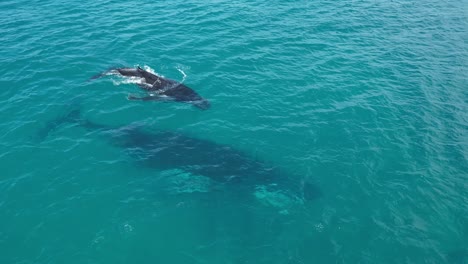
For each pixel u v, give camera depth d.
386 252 20.52
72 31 39.97
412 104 32.16
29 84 31.92
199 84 33.09
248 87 32.97
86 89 31.81
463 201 23.78
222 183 24.00
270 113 30.22
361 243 20.92
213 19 43.50
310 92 32.75
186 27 41.50
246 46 38.62
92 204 22.25
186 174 24.45
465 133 29.34
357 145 27.61
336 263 19.88
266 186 23.98
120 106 30.28
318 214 22.45
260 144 27.27
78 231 20.72
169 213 21.98
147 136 27.45
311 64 36.56
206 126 28.66
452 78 36.03
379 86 34.16
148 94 31.66
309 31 42.38
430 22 47.00
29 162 24.77
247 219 21.92
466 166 26.31
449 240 21.38
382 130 29.12
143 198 22.77
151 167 24.89
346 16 46.62
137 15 43.78
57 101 30.27
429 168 26.02
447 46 41.66
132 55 36.38
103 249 19.86
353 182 24.69
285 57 37.34
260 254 20.12
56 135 27.06
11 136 26.69
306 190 23.94
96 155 25.62
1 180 23.45
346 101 31.98
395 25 45.59
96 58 35.75
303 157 26.39
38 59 35.09
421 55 39.53
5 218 21.22
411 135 28.81
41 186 23.20
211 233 21.05
